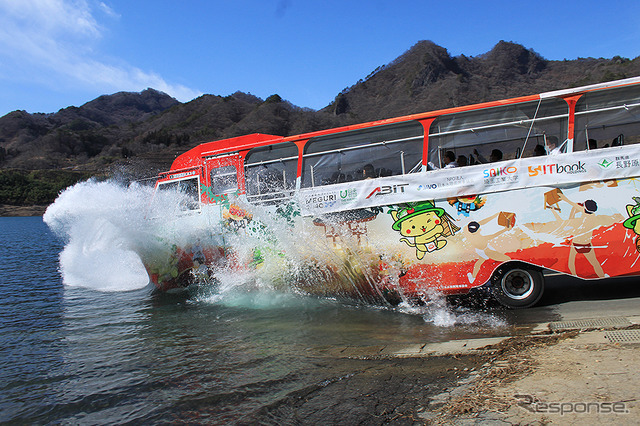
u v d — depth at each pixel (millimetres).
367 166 7762
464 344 5449
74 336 7121
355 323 6859
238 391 4723
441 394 4145
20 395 5012
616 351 4535
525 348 5055
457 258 7051
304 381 4840
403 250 7340
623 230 6445
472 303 7488
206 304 8516
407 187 7320
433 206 7184
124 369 5609
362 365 5156
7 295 10578
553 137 7000
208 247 9008
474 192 6980
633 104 6570
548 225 6672
